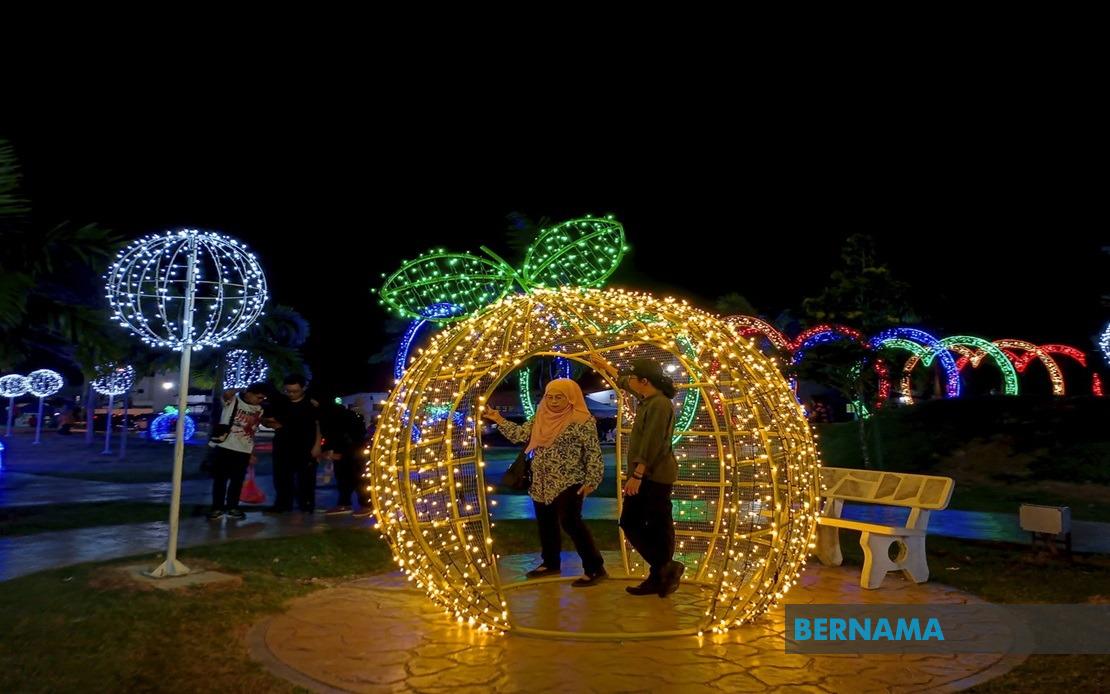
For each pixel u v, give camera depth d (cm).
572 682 415
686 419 928
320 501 1148
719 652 464
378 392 3384
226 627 502
